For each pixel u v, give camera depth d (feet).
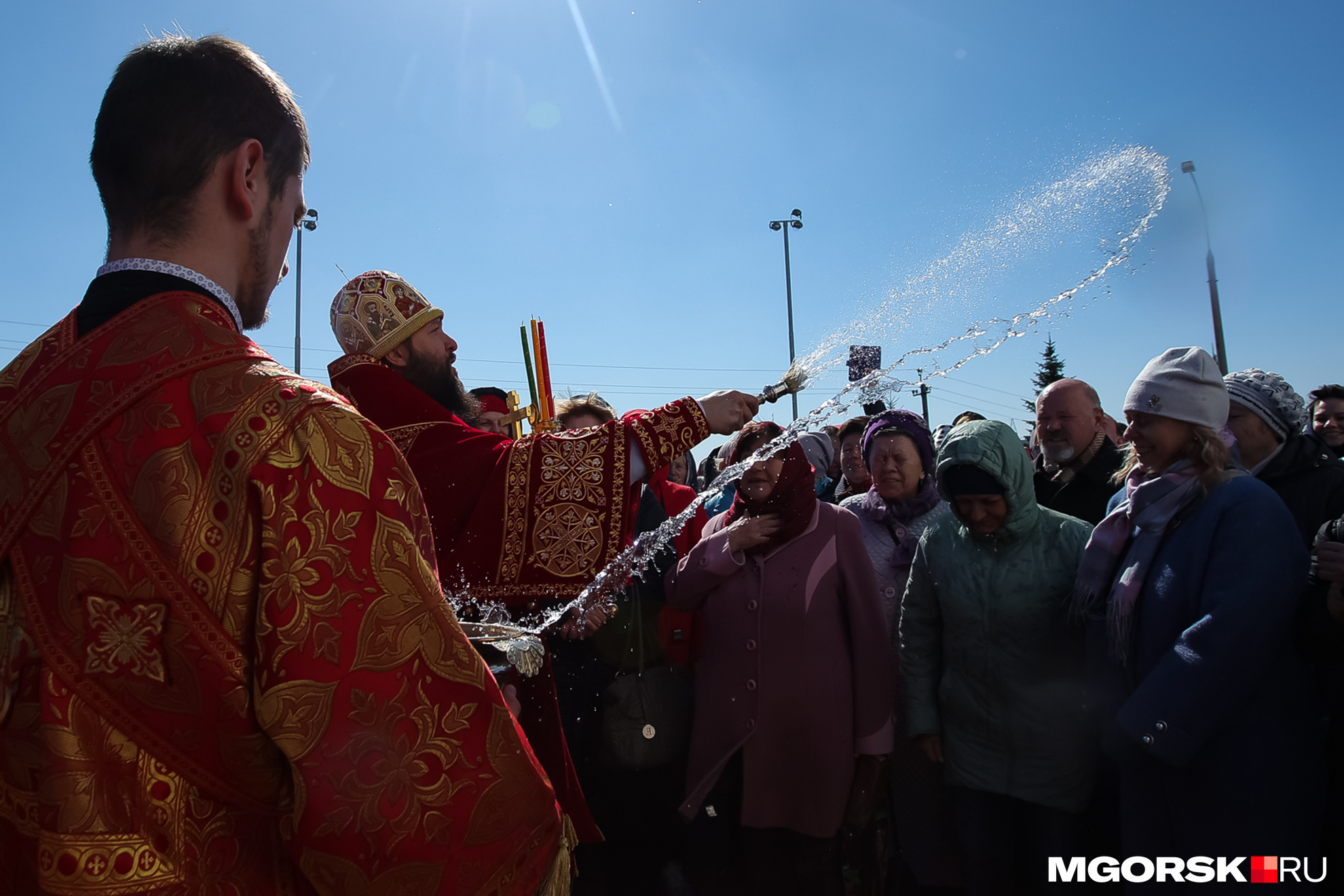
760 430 9.50
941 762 7.85
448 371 6.50
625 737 8.23
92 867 2.36
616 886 8.29
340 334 6.31
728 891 8.26
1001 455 7.36
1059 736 7.12
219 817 2.53
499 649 3.74
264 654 2.43
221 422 2.56
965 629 7.50
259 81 3.08
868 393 5.06
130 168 2.91
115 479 2.53
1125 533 6.84
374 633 2.56
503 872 2.83
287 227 3.21
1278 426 8.27
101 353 2.71
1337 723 6.14
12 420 2.73
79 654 2.44
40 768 2.45
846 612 8.21
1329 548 5.74
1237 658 5.68
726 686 8.20
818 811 7.83
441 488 5.32
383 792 2.51
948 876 8.04
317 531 2.53
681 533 10.02
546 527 5.14
